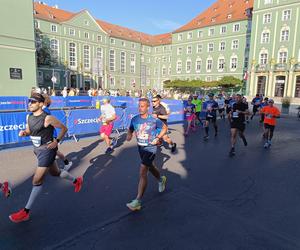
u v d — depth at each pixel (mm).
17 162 6719
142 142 4293
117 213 4102
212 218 4020
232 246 3309
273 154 8453
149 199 4660
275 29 45438
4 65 20703
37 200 4492
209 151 8672
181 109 16328
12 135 8055
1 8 20016
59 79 59375
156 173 4762
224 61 58375
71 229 3619
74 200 4535
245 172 6441
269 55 46625
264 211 4312
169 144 9086
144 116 4363
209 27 60344
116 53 71938
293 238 3523
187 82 54062
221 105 21094
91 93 27469
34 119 3764
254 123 17828
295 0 42562
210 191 5133
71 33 60438
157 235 3518
